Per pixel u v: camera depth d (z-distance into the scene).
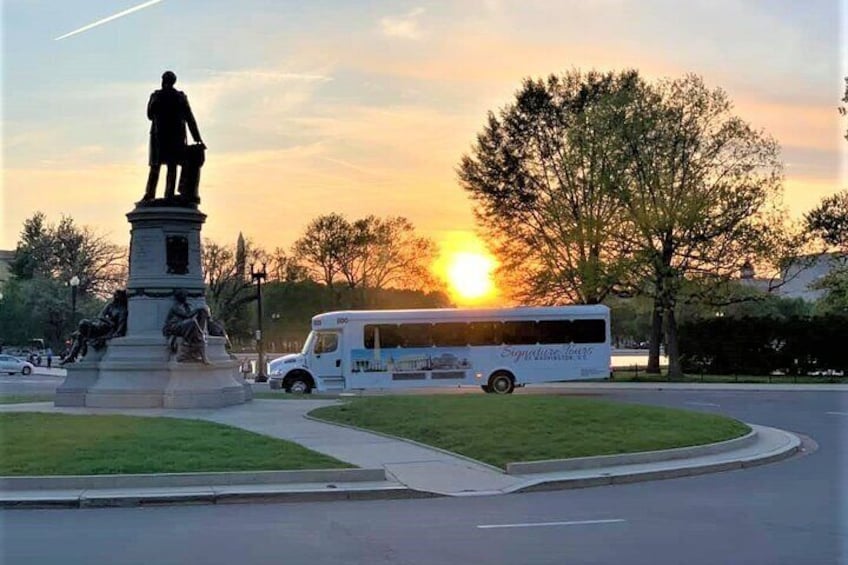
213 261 84.94
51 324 87.69
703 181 47.66
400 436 18.59
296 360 36.00
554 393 37.19
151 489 13.16
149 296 26.14
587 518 11.32
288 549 9.45
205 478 13.58
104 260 90.19
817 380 46.38
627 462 16.03
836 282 49.34
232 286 87.44
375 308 86.81
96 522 11.16
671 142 47.38
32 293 85.81
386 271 85.69
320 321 36.09
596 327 37.16
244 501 12.80
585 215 49.09
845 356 50.25
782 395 36.59
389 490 13.30
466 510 12.04
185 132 27.25
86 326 26.38
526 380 36.59
